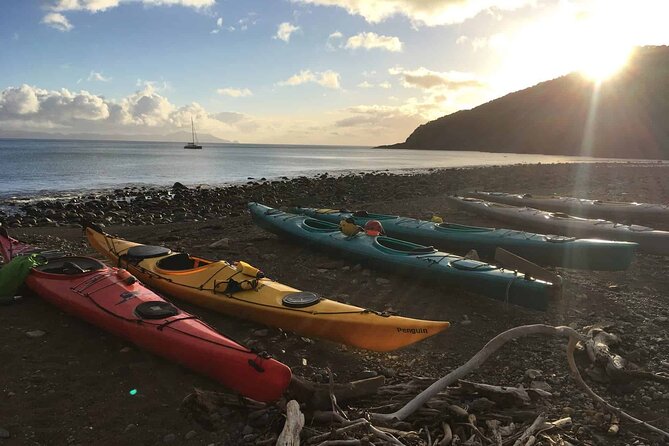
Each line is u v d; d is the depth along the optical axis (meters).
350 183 27.64
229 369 4.24
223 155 85.88
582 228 11.05
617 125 136.38
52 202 18.44
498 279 6.45
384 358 5.29
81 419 4.00
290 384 3.94
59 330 5.70
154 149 117.25
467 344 5.65
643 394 4.42
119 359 5.04
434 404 4.04
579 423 3.99
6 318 5.98
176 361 4.77
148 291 5.88
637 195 20.86
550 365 5.02
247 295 5.95
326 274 8.26
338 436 3.55
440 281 7.19
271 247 10.14
